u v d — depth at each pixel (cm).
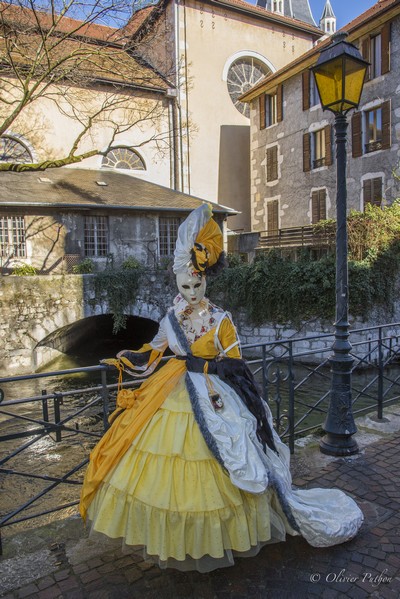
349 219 1504
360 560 243
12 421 990
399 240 1469
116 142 2258
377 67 1892
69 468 754
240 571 236
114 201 1791
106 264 1708
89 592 222
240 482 208
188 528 207
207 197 2550
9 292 1451
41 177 1925
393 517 286
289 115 2316
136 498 211
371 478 340
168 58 2428
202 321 243
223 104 2591
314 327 1516
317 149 2200
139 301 1645
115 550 256
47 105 2066
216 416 220
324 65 365
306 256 1641
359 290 1407
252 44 2666
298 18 3369
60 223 1695
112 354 1789
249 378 247
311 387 1152
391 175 1828
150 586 226
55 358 1673
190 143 2492
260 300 1614
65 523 287
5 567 242
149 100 2327
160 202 1886
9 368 1456
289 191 2339
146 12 1780
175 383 236
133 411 238
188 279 236
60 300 1530
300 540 262
